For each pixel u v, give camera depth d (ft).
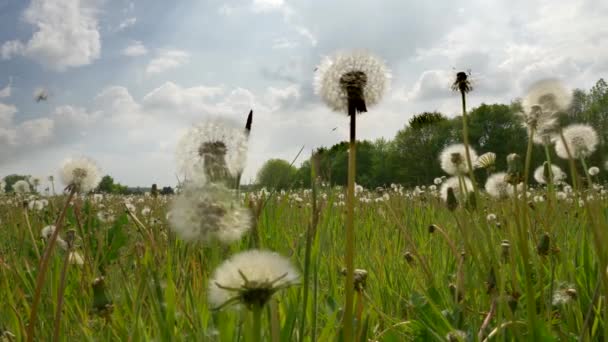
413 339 9.40
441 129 217.56
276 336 5.60
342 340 7.86
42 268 6.38
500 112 220.43
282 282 4.67
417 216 21.12
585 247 11.61
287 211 18.39
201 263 10.16
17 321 9.27
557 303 10.06
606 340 7.06
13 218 20.40
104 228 19.36
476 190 8.80
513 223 13.15
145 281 8.07
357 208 23.53
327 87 5.67
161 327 7.73
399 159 234.58
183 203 5.82
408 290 12.17
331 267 11.87
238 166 6.13
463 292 9.61
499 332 7.63
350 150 5.54
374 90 5.61
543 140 10.16
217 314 7.43
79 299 11.27
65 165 6.94
